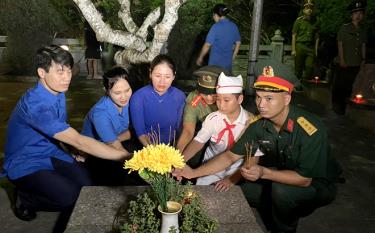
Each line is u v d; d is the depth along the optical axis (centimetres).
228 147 325
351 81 682
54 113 301
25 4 912
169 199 211
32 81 893
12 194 374
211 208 244
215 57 664
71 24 1088
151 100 354
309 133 270
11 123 310
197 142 321
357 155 502
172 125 366
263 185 313
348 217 353
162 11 441
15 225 326
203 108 347
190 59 929
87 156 356
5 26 916
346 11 898
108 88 333
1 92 786
